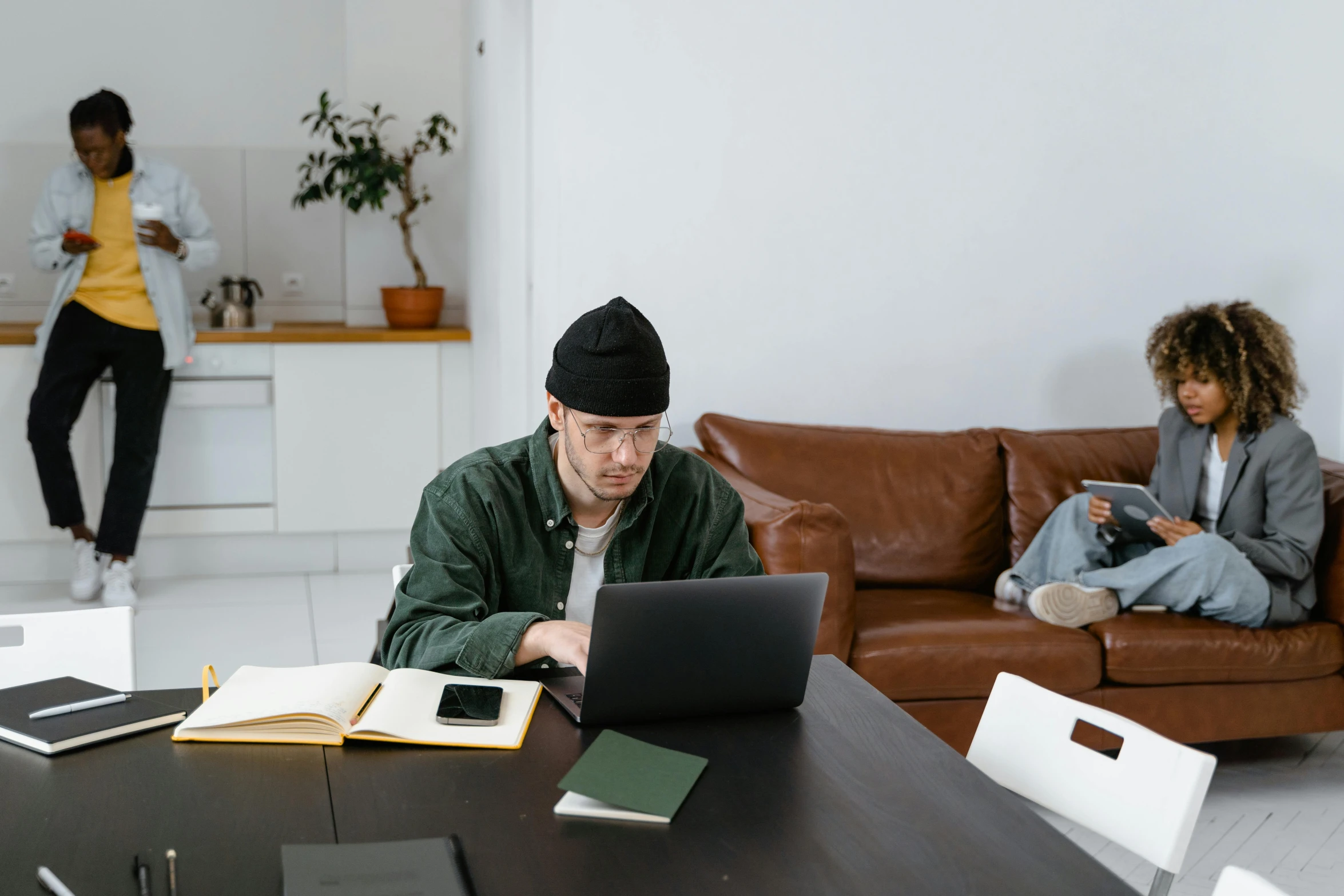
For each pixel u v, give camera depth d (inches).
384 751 51.0
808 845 43.3
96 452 173.8
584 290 133.6
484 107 167.0
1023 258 144.9
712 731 54.7
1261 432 120.1
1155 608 116.7
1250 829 106.1
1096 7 142.3
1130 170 146.2
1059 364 147.8
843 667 65.7
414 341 184.5
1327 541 120.0
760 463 128.2
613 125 131.6
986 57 140.5
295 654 147.3
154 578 182.9
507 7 151.6
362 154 180.2
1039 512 131.7
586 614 71.2
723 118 134.3
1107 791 55.6
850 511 127.4
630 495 65.1
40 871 39.0
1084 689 110.2
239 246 199.2
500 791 47.2
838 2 135.5
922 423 144.9
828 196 138.5
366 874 39.2
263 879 39.6
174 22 192.4
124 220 163.8
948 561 128.6
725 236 136.3
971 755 61.6
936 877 41.0
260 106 197.0
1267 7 146.6
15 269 189.8
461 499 66.9
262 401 179.2
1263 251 151.1
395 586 68.8
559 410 66.6
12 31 186.4
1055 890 40.3
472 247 184.4
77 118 158.1
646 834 43.8
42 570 177.2
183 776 47.8
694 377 137.9
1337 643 115.4
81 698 54.8
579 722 54.6
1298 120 149.5
